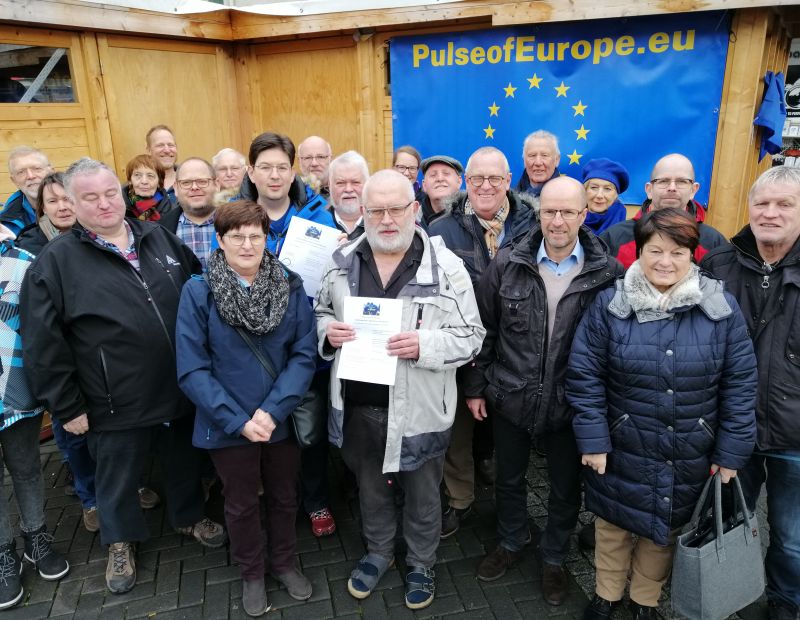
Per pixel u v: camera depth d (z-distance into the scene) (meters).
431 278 2.60
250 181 3.36
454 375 2.76
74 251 2.70
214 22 5.65
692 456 2.36
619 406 2.45
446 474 3.38
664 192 3.04
